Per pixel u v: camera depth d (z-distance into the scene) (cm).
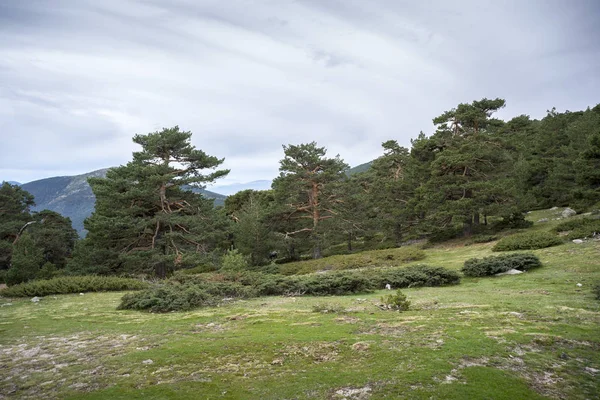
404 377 562
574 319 868
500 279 1686
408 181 4222
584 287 1290
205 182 3266
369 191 5222
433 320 912
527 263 1806
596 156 2844
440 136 3909
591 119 3981
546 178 4456
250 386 564
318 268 3077
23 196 5859
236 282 1733
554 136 4797
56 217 5953
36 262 3017
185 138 3162
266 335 840
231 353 721
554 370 585
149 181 2961
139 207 3031
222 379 596
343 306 1195
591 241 2195
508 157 3597
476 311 996
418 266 1838
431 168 3578
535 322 850
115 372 646
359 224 4206
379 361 639
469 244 3145
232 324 997
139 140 3167
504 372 571
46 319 1178
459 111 3844
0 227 4788
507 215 3284
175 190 3262
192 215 3284
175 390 558
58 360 738
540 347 686
